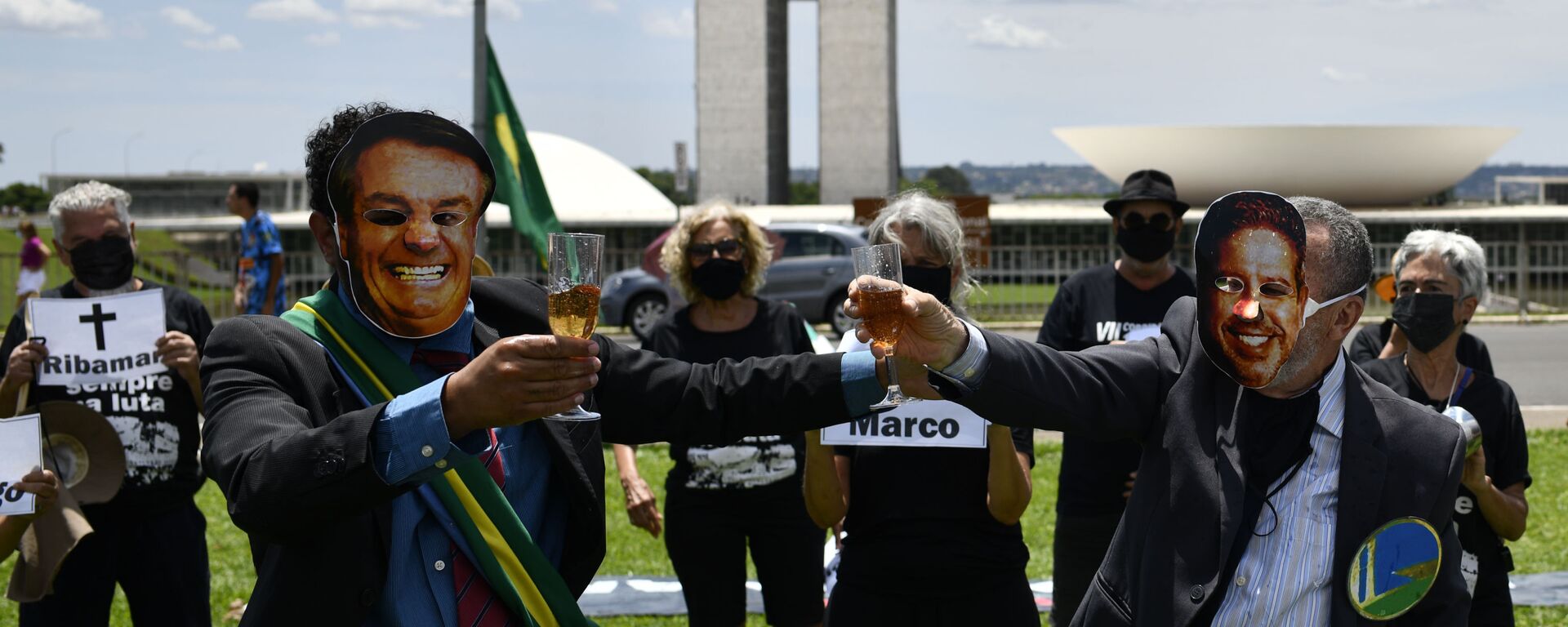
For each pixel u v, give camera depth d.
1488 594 3.48
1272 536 2.36
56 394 3.88
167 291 4.18
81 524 3.47
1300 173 35.78
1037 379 2.34
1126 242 4.84
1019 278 21.56
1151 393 2.50
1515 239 22.72
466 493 2.06
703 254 4.54
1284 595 2.34
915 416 3.46
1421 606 2.42
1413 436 2.38
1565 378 13.46
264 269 11.31
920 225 3.76
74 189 4.06
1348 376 2.44
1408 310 3.67
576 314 2.00
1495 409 3.59
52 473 3.39
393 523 2.05
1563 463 8.64
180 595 3.92
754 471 4.30
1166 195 4.77
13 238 39.84
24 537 3.45
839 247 17.44
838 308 17.23
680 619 5.64
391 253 2.05
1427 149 35.09
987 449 3.46
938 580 3.46
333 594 1.96
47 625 3.78
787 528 4.33
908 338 2.31
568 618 2.12
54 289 4.14
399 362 2.10
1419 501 2.35
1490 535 3.49
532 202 10.38
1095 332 4.89
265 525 1.84
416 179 2.05
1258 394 2.43
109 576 3.85
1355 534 2.33
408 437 1.77
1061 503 4.59
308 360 2.06
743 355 4.59
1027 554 3.58
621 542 6.93
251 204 11.29
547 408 1.75
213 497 8.04
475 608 2.10
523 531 2.10
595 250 2.02
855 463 3.60
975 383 2.31
